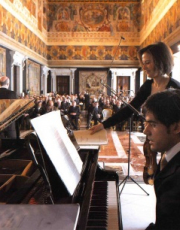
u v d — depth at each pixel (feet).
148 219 14.20
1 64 53.42
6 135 16.06
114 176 9.49
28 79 72.95
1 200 7.32
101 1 96.78
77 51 98.02
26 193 6.70
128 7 96.84
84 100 82.43
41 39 87.71
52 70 98.78
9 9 56.03
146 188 18.98
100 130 10.57
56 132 6.68
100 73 98.68
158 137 4.99
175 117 4.78
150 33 77.05
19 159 10.68
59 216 3.76
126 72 97.55
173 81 9.75
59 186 6.19
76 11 97.19
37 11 82.02
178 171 4.73
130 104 10.79
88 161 9.62
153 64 9.52
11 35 57.67
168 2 55.16
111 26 97.04
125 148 34.50
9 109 11.70
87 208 5.58
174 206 4.54
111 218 6.04
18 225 3.53
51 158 5.65
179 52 49.21
